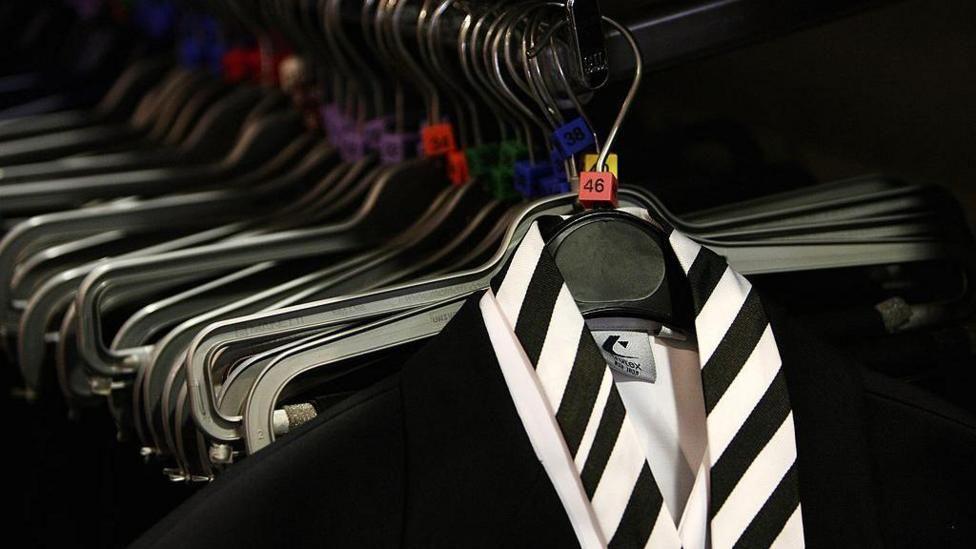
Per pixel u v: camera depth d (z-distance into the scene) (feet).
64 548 5.02
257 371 2.89
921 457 2.62
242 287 3.80
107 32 6.41
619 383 2.80
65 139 5.65
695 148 4.58
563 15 3.00
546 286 2.58
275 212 4.27
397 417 2.61
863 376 2.64
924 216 3.37
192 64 5.82
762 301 2.63
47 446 5.07
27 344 3.89
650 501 2.51
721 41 3.00
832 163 4.16
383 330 2.87
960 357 3.37
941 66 3.63
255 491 2.50
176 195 4.78
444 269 3.28
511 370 2.58
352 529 2.56
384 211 3.84
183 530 2.45
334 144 4.57
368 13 3.70
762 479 2.53
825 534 2.56
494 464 2.56
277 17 4.45
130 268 3.50
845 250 3.18
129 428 3.62
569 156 2.89
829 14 3.10
